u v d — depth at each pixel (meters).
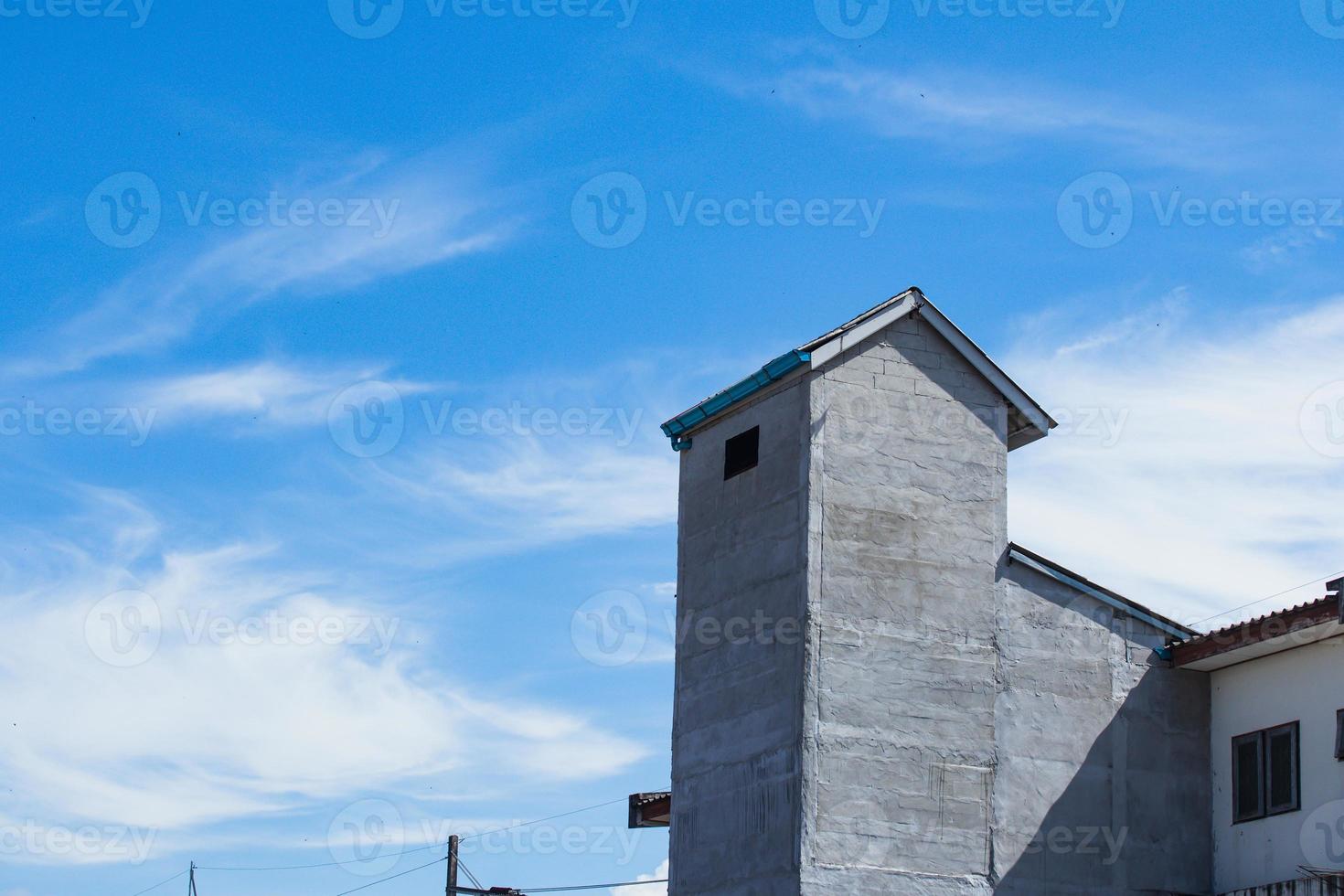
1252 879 30.72
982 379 32.59
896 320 32.19
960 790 30.47
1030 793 30.88
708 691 32.62
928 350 32.38
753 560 32.09
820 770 29.83
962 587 31.39
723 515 33.19
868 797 29.95
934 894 29.84
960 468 31.97
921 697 30.67
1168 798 31.67
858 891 29.47
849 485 31.27
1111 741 31.56
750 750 31.16
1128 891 30.98
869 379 31.86
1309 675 30.41
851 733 30.16
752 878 30.39
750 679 31.56
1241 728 31.62
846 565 30.88
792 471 31.56
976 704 30.92
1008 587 31.69
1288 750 30.55
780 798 30.12
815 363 31.41
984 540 31.77
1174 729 32.06
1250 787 31.16
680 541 34.25
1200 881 31.45
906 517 31.42
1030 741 31.11
